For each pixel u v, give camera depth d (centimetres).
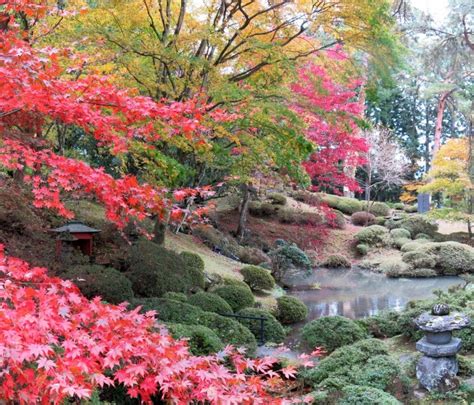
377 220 2088
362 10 673
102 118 351
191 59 644
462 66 1606
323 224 1930
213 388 254
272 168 998
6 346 221
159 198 371
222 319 638
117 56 638
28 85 310
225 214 1841
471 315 644
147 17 791
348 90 1278
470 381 498
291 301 923
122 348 266
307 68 866
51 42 610
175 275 796
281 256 1371
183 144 539
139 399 405
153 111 344
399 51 739
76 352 251
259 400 266
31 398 230
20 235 752
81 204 1074
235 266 1223
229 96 605
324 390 486
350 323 710
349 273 1529
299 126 625
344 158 1533
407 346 664
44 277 331
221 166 816
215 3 805
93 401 335
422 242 1741
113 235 912
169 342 297
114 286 649
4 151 375
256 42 676
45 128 815
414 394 479
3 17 363
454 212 1742
